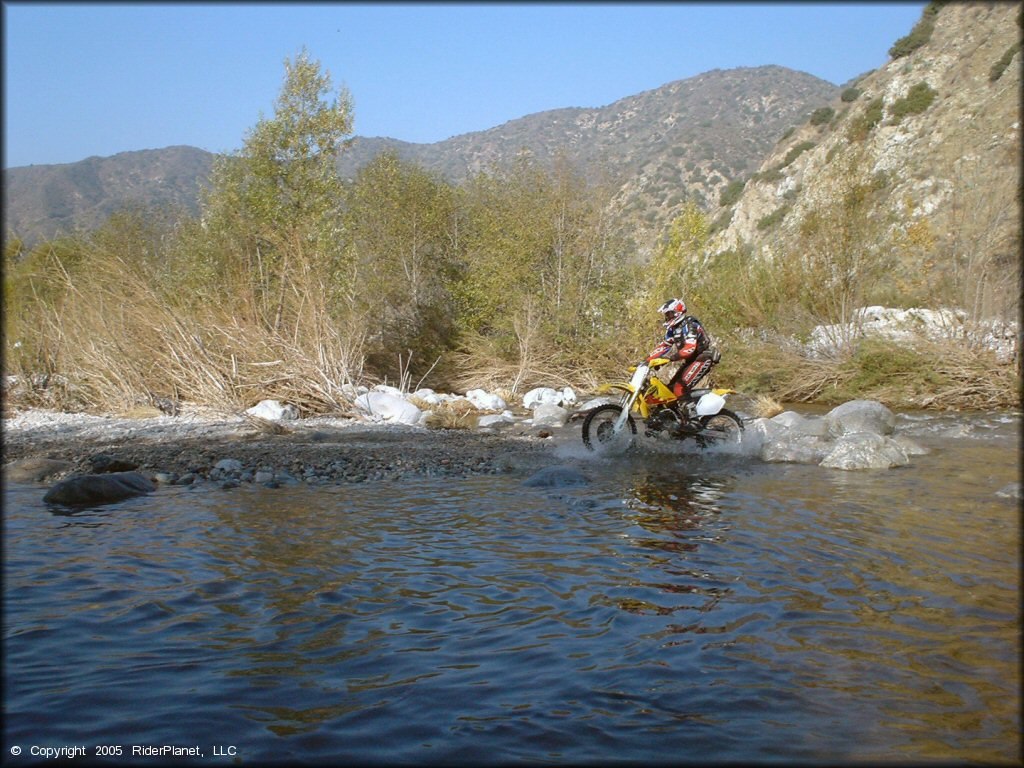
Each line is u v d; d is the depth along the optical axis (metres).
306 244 15.93
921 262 15.74
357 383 14.89
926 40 51.12
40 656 3.85
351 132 17.81
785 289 16.53
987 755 2.87
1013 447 9.77
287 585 4.89
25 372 14.29
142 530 6.25
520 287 18.05
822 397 14.75
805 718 3.17
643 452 9.95
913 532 5.98
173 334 13.91
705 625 4.18
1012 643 3.88
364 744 3.02
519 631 4.14
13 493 7.72
